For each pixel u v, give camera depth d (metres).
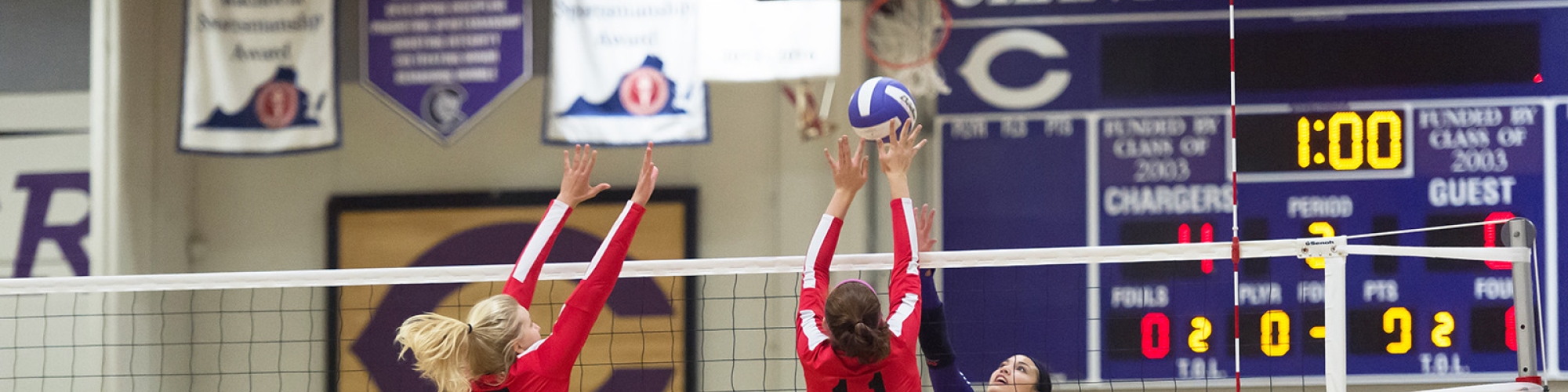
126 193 7.68
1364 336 6.71
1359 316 6.73
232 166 7.85
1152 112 6.86
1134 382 6.75
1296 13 6.78
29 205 7.73
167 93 7.88
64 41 7.84
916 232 3.19
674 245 7.43
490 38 7.46
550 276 3.89
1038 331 6.86
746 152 7.42
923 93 7.08
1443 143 6.65
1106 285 6.83
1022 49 7.00
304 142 7.46
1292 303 6.69
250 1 7.51
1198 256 3.65
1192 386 6.71
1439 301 6.64
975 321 6.92
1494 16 6.66
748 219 7.39
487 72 7.46
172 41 7.90
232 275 4.09
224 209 7.82
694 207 7.42
